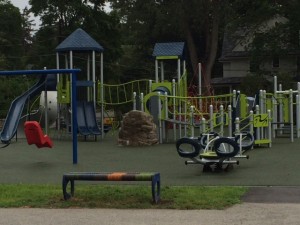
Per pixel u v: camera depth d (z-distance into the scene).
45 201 9.09
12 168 13.98
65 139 24.11
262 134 18.47
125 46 68.81
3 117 39.16
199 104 25.34
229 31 47.62
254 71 46.38
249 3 46.25
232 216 7.73
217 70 63.34
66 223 7.59
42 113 27.02
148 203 8.71
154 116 21.44
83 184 10.72
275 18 49.66
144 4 46.34
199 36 54.50
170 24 47.47
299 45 45.16
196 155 11.98
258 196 9.15
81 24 50.97
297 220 7.39
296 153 16.03
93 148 19.50
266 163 13.78
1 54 66.81
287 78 42.22
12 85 42.00
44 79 25.27
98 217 7.93
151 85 24.45
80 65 47.25
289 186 10.13
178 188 9.95
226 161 12.15
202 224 7.33
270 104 21.20
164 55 26.72
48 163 15.00
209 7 46.91
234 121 17.17
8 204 8.90
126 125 20.31
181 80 26.08
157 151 17.86
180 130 22.41
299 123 22.41
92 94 25.58
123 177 8.80
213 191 9.52
